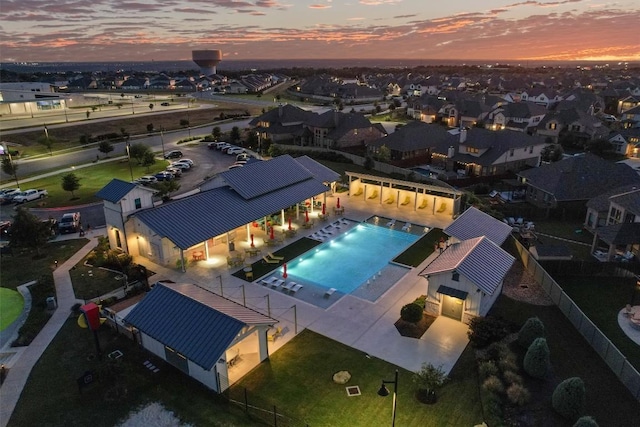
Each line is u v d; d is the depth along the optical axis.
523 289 33.72
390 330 28.23
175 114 123.94
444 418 21.00
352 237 43.88
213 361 21.78
